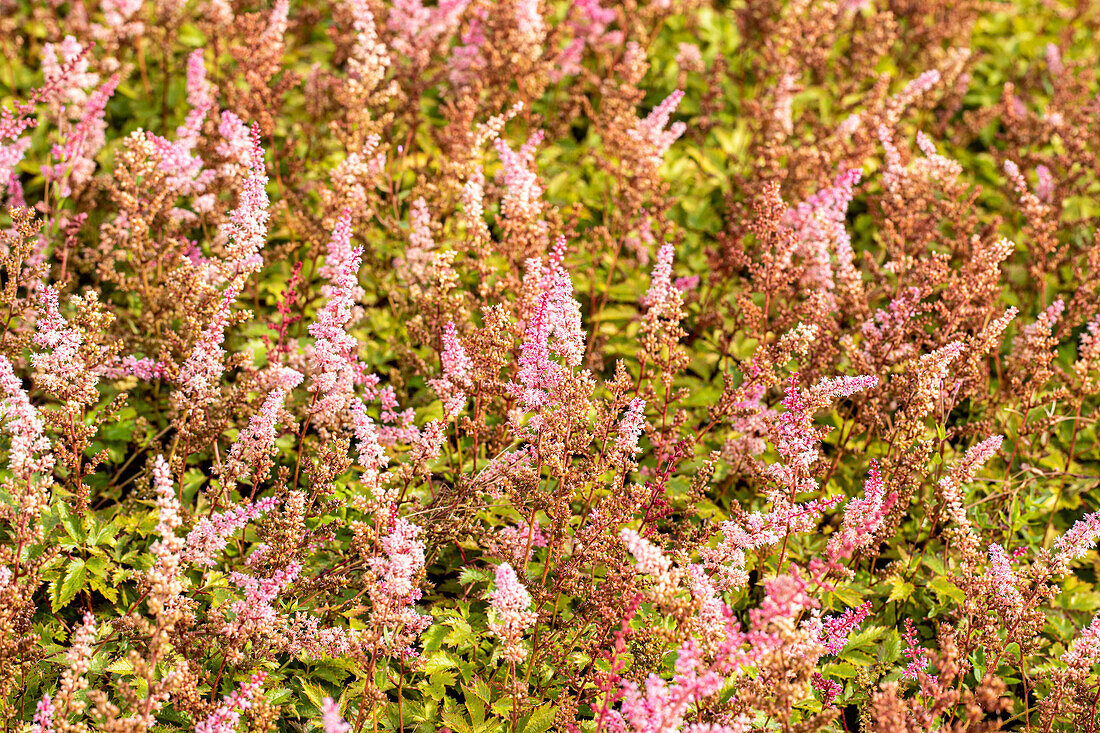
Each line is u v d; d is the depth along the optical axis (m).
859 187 3.86
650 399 3.43
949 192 3.66
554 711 3.28
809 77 4.04
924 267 3.51
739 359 3.60
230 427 3.46
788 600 3.16
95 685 3.29
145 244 3.53
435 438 3.37
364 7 3.62
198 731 3.17
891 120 3.75
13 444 3.24
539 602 3.31
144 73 3.87
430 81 3.78
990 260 3.49
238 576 3.28
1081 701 3.29
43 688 3.28
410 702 3.30
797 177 3.73
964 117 4.02
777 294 3.65
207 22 3.84
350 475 3.47
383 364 3.61
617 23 4.07
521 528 3.40
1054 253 3.81
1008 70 4.46
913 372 3.42
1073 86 3.99
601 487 3.40
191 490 3.45
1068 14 4.96
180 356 3.50
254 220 3.40
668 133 3.65
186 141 3.54
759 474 3.44
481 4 3.78
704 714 3.23
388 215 3.68
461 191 3.61
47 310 3.33
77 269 3.62
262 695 3.19
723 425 3.56
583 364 3.59
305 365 3.50
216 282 3.50
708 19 4.22
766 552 3.43
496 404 3.47
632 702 3.17
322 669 3.31
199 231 3.71
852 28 4.09
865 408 3.48
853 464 3.58
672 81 4.00
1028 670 3.38
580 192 3.82
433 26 3.78
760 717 3.27
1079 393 3.54
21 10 3.99
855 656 3.37
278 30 3.66
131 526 3.38
